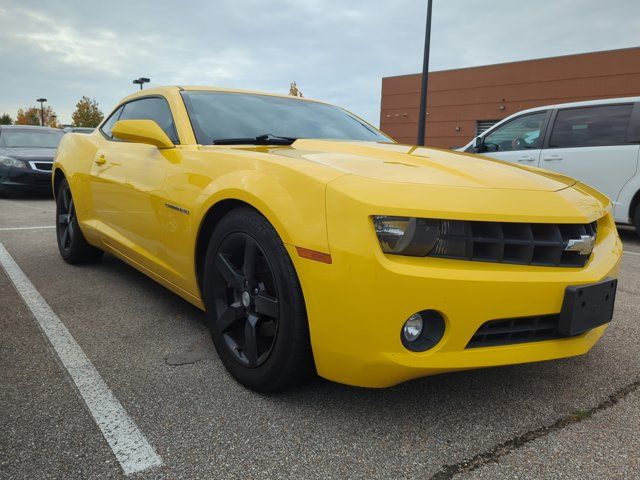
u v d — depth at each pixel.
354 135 3.16
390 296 1.62
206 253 2.30
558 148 6.32
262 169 2.00
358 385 1.76
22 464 1.58
